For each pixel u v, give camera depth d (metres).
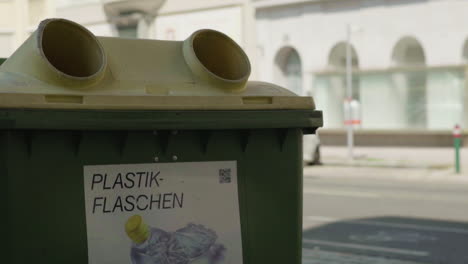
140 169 3.10
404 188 14.18
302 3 28.34
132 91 3.17
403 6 25.72
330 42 27.73
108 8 24.67
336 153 23.89
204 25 23.62
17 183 2.87
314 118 3.46
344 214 10.51
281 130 3.44
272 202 3.42
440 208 11.02
